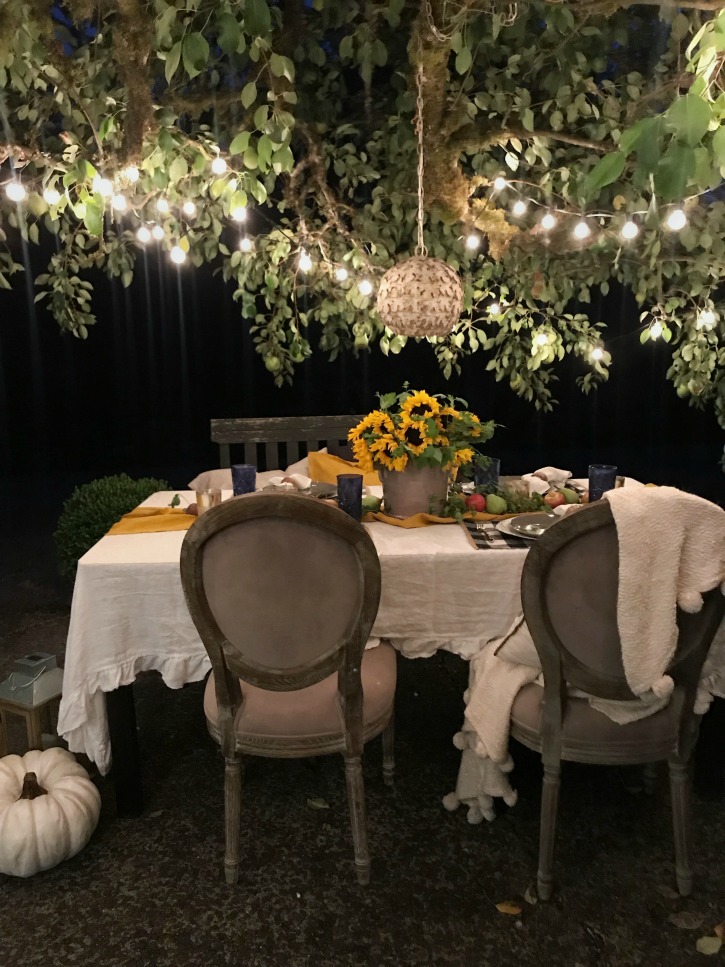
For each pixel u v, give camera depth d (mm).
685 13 2166
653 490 1354
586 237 2926
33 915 1551
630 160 2592
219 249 3357
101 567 1666
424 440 1905
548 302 3465
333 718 1536
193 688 2498
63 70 2156
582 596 1399
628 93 2734
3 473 5922
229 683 1508
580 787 1973
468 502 2049
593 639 1426
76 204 2611
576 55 2639
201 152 2381
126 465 6105
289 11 2541
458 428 1942
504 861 1699
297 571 1390
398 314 2113
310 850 1737
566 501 2125
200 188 2883
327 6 2576
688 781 1546
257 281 3209
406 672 2600
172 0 1731
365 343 3283
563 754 1514
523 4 2275
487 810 1811
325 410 5879
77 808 1688
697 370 3176
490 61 2734
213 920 1534
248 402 5891
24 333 5617
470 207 2748
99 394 5918
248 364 5781
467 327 3348
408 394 1995
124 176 2412
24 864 1618
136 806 1847
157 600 1695
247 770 2047
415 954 1453
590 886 1625
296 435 3018
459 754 2115
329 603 1425
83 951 1463
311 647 1456
